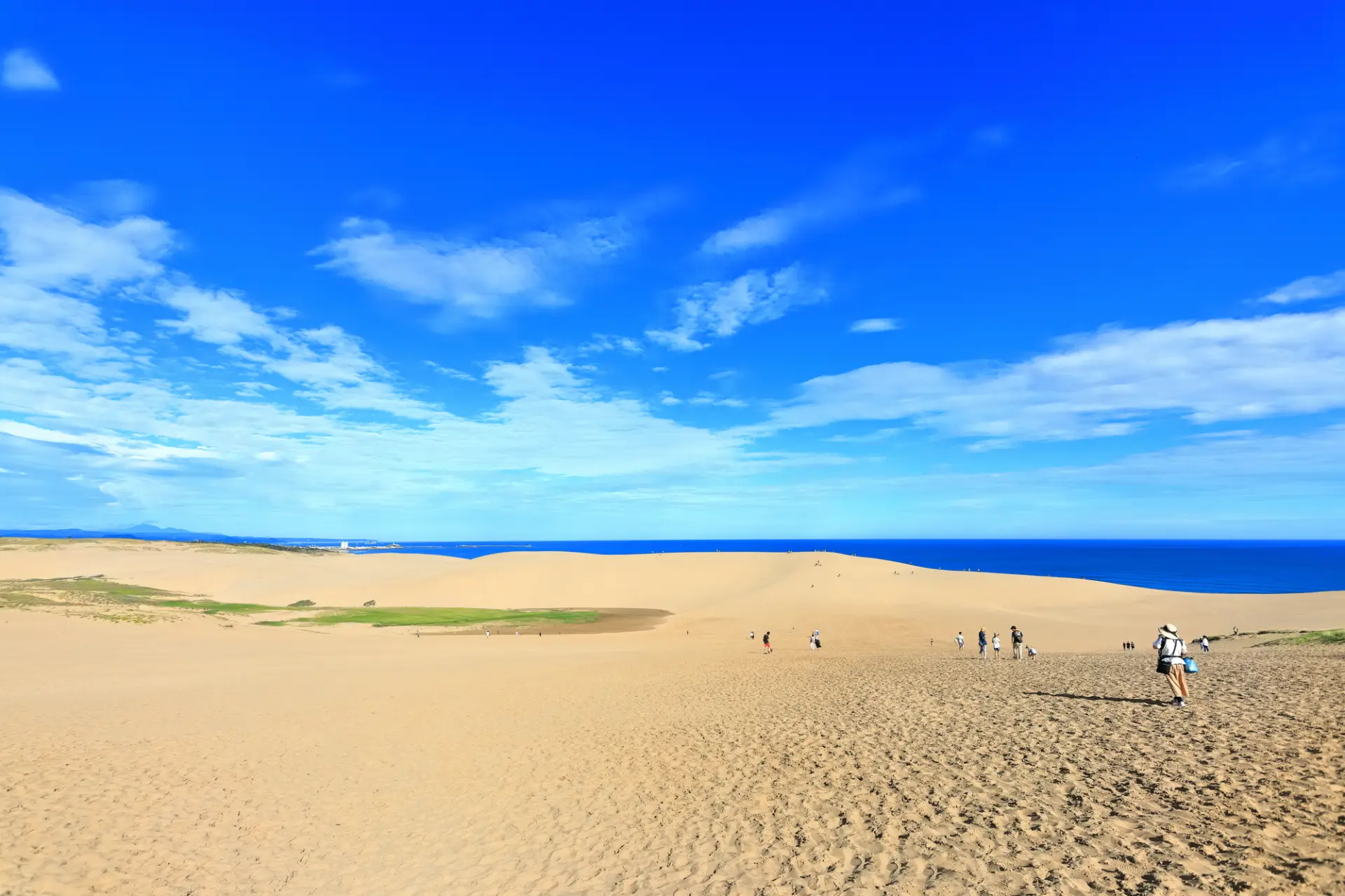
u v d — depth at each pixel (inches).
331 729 740.0
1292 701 534.0
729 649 1798.7
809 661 1343.5
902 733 576.7
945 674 952.9
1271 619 2170.3
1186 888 261.9
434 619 2608.3
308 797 522.6
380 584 3678.6
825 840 371.2
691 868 365.1
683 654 1625.2
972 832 348.8
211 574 3917.3
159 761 603.2
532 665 1339.8
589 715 802.8
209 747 651.5
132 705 834.2
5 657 1266.0
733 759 557.9
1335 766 360.8
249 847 432.5
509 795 522.9
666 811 456.8
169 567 4323.3
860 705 726.5
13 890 366.6
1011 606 2896.2
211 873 396.2
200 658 1369.3
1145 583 5787.4
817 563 4050.2
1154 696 623.2
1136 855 296.4
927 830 361.1
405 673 1200.8
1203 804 337.7
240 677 1108.5
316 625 2336.4
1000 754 474.0
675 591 3649.1
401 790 541.6
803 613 2783.0
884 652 1609.3
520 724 763.4
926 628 2319.1
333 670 1224.8
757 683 996.6
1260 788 346.0
